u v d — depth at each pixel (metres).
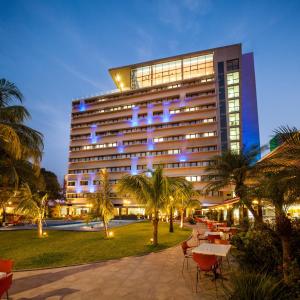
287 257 6.02
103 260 9.52
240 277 4.68
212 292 5.95
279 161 6.49
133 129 70.62
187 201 25.39
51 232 22.88
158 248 12.41
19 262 9.35
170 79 71.94
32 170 15.48
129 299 5.56
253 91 75.62
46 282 6.78
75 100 78.81
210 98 63.03
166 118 66.94
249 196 7.88
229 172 17.55
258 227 8.95
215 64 64.00
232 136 59.19
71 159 75.62
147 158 66.44
